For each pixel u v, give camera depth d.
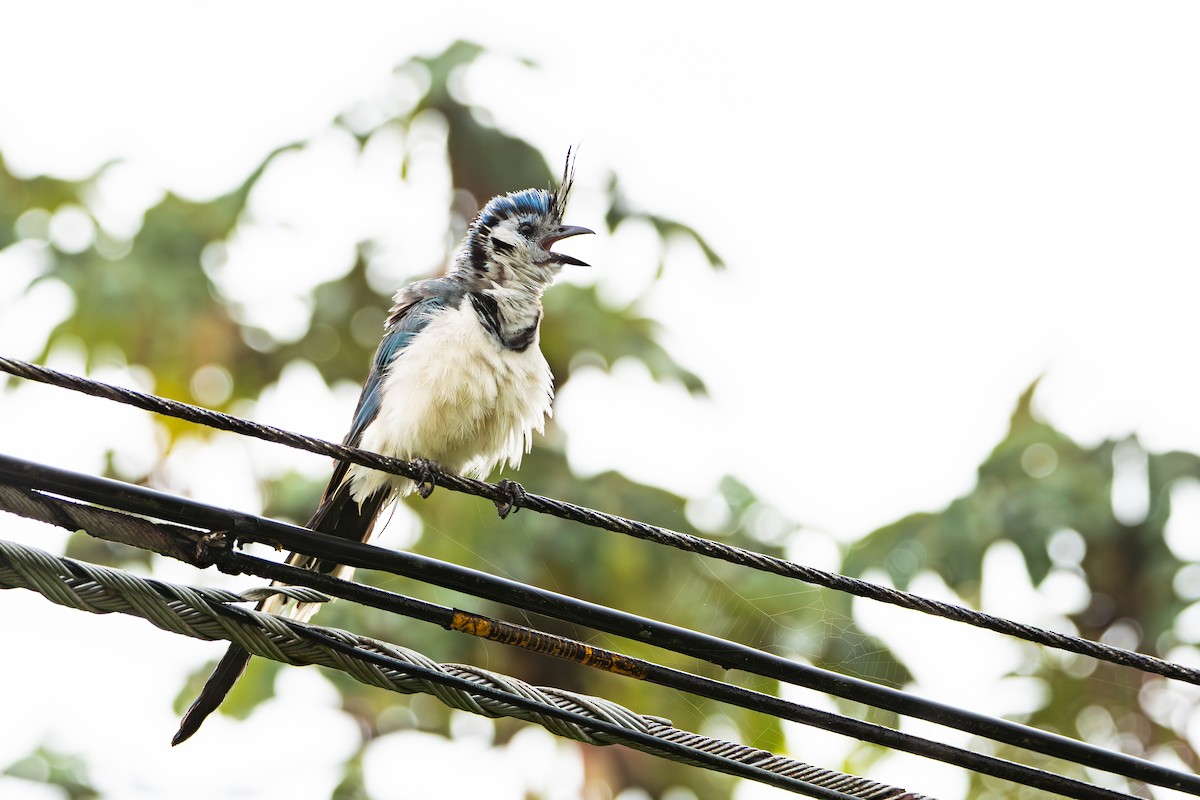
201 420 7.08
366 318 18.62
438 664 7.30
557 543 16.27
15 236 17.97
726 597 16.36
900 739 7.56
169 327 17.98
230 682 8.02
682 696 15.70
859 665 15.49
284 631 7.09
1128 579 16.91
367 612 15.60
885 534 17.19
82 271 17.86
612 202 18.19
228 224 18.42
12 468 6.88
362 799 15.77
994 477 17.52
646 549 16.47
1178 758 15.55
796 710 7.48
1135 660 7.61
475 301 10.80
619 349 17.64
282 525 7.22
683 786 16.67
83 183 18.31
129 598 6.88
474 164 18.42
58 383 6.73
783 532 16.97
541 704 7.32
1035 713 15.79
